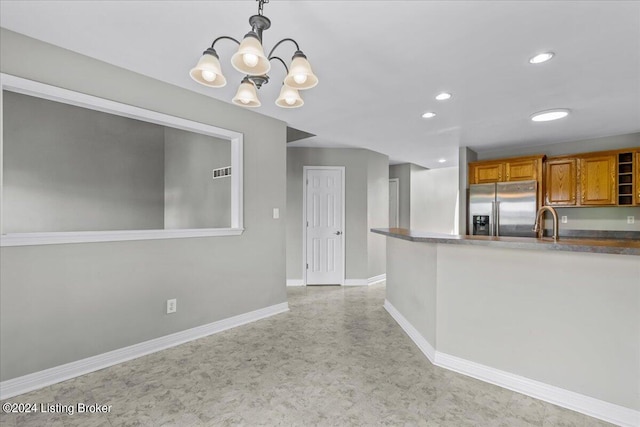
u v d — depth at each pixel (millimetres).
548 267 2043
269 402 1978
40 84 2139
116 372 2357
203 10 1809
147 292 2695
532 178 4738
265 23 1584
